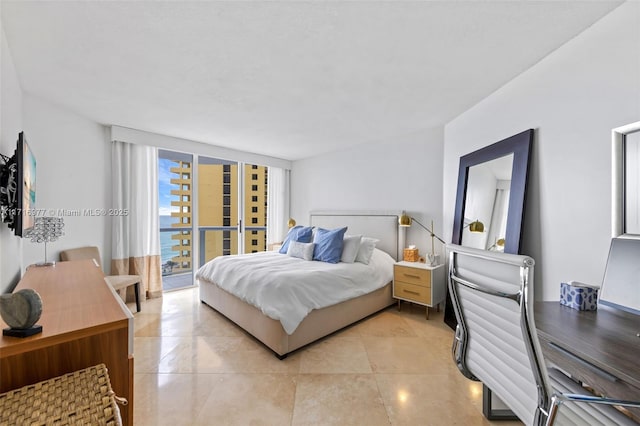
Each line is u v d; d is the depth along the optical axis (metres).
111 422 0.82
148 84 2.38
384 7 1.48
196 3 1.45
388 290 3.58
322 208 5.10
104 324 1.06
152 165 3.93
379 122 3.38
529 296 0.94
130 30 1.67
